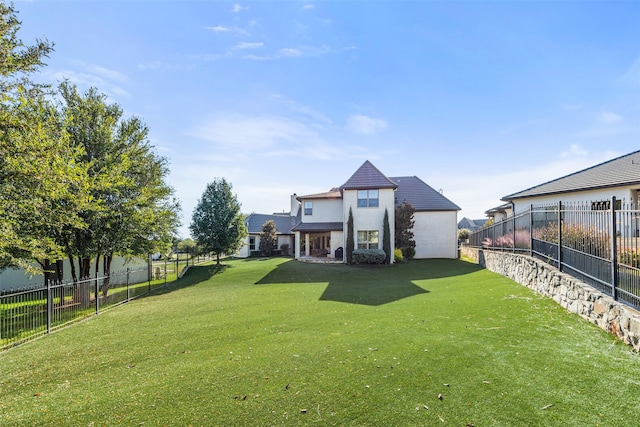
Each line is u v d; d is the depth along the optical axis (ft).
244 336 24.80
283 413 13.01
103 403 14.76
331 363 18.02
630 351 16.48
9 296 27.12
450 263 71.92
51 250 40.14
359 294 40.63
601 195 52.08
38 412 14.24
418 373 15.97
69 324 32.81
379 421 12.11
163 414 13.41
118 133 54.85
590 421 11.31
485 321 24.04
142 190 53.21
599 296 20.35
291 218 140.26
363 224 78.23
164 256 70.74
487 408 12.53
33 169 27.12
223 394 14.96
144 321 32.65
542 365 15.78
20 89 27.02
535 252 34.50
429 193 93.97
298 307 34.27
